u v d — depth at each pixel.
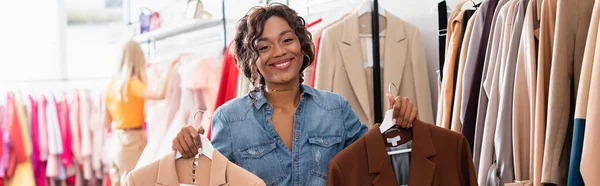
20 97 4.63
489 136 2.31
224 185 1.88
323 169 1.99
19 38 5.42
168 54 4.61
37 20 5.46
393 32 3.04
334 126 2.03
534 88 2.12
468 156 1.97
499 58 2.32
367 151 1.96
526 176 2.19
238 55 2.04
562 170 2.05
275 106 2.04
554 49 2.01
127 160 4.36
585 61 1.91
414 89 3.05
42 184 4.70
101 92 4.90
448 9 2.96
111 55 5.53
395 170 2.06
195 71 3.82
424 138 1.97
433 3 3.18
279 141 1.99
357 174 1.94
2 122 4.58
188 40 4.62
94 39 5.51
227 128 2.01
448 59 2.66
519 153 2.19
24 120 4.61
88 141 4.79
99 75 5.50
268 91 2.04
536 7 2.18
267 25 1.95
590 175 1.85
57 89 4.88
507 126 2.23
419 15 3.28
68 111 4.80
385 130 1.98
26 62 5.43
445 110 2.65
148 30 4.84
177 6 4.79
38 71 5.46
